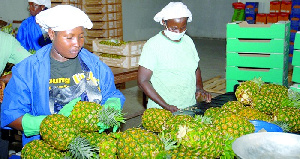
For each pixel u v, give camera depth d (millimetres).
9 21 10602
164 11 2908
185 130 1645
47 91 2080
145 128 2145
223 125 1850
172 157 1652
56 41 1956
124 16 12328
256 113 2258
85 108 1849
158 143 1582
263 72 3967
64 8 1924
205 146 1619
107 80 2281
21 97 2025
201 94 3078
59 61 2113
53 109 2100
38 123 1859
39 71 2070
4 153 2820
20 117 1962
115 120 1839
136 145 1558
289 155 1650
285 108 2266
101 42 5477
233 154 1661
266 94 2461
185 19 2922
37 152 1736
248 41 3979
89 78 2178
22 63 2082
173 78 3051
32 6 4883
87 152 1663
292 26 9562
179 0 14977
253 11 11219
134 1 12672
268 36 3840
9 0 10461
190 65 3105
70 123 1765
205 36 15016
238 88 2590
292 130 2184
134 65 5305
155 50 3018
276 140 1725
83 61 2186
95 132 1896
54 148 1775
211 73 8516
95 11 7910
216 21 14602
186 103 3133
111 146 1684
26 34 4973
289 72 7266
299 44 3578
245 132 1840
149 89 3018
